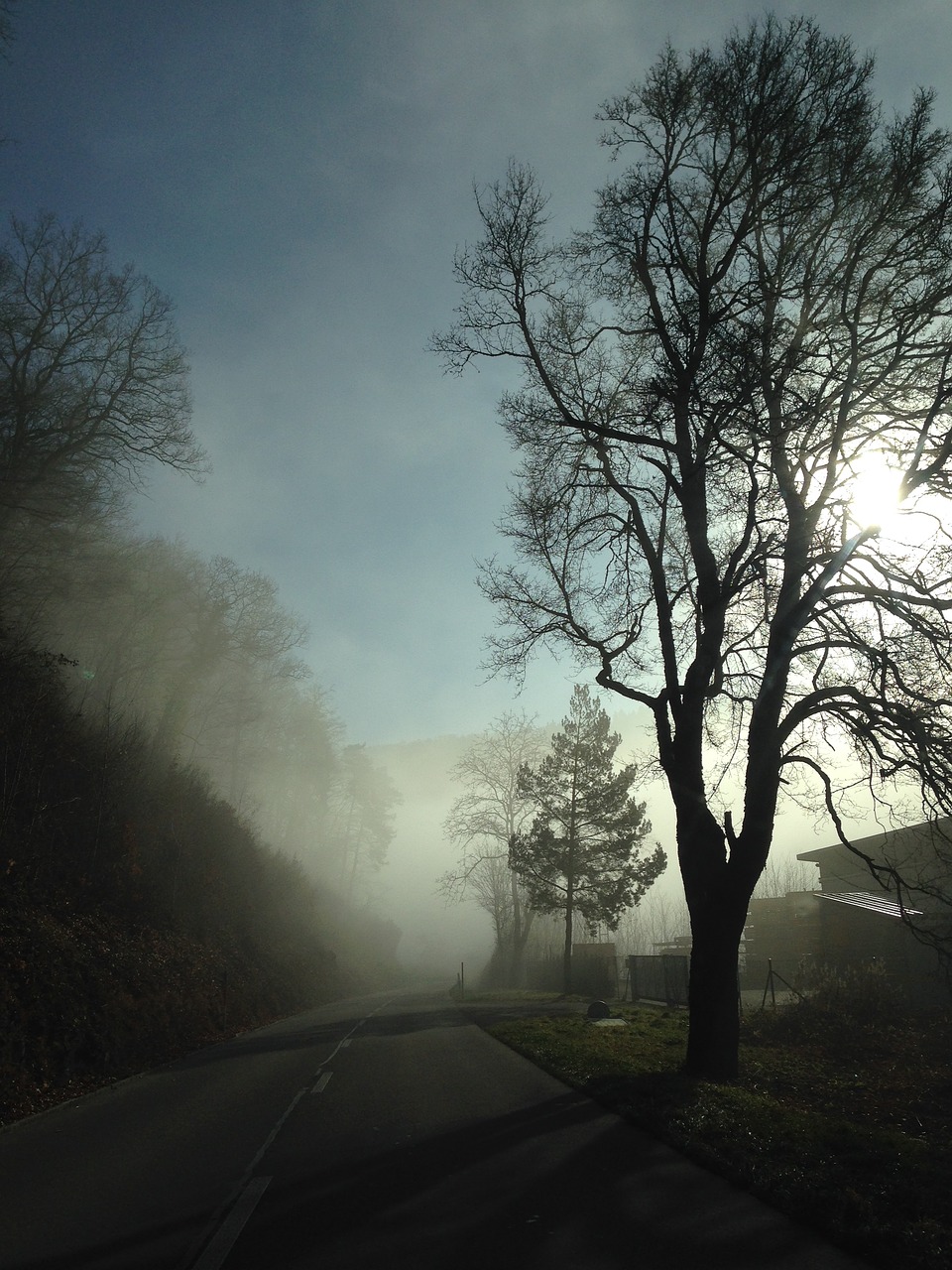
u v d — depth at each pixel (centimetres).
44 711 2206
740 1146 805
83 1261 549
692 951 1406
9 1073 1160
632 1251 554
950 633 1248
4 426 3134
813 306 1455
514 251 1581
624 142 1541
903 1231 568
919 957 2406
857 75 1338
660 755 1538
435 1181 729
